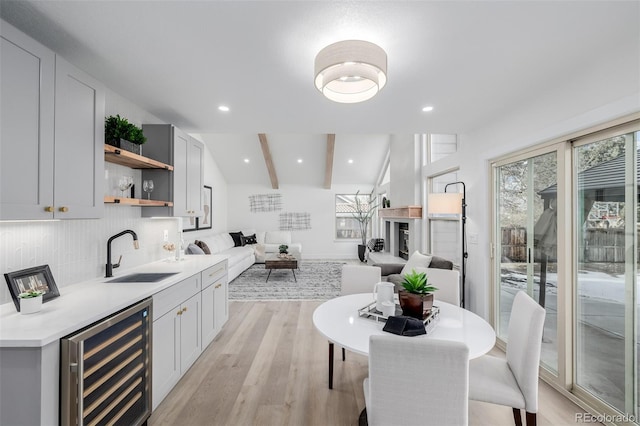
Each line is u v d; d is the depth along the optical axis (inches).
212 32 60.2
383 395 45.6
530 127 94.7
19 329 48.3
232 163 299.1
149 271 97.2
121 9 53.1
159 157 105.7
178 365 86.1
